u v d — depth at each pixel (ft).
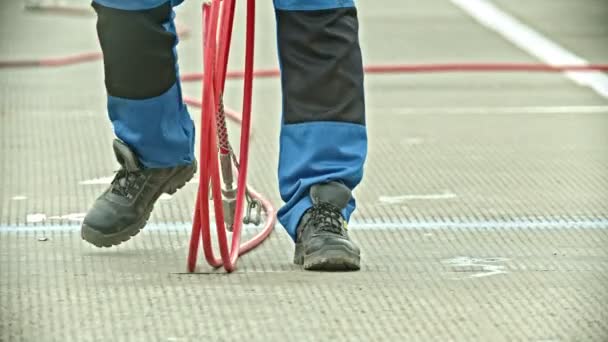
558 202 65.05
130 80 49.34
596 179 70.79
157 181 52.31
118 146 51.24
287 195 51.72
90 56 113.80
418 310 45.65
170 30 49.55
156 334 42.63
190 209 62.23
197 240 49.73
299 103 50.78
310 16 50.16
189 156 52.42
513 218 61.57
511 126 86.94
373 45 123.85
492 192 67.41
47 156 75.10
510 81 106.01
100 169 71.92
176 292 47.60
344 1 50.57
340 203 51.34
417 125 87.15
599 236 57.88
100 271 50.67
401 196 66.28
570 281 49.98
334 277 50.01
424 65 111.34
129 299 46.68
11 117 87.15
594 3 155.12
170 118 50.65
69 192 66.23
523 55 118.93
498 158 76.48
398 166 73.92
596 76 108.68
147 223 59.31
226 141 53.26
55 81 102.47
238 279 49.55
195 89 98.99
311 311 45.34
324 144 50.75
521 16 144.25
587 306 46.42
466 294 47.85
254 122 86.79
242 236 57.47
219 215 49.32
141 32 48.55
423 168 73.46
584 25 138.21
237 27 132.46
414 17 143.33
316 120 50.70
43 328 43.16
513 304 46.60
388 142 81.15
